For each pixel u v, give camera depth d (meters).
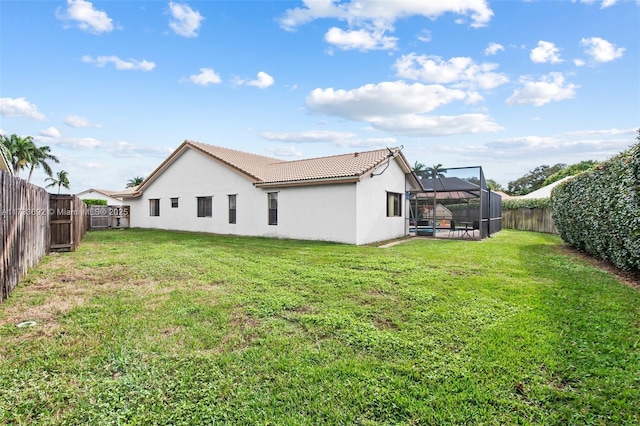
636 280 6.59
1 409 2.54
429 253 10.23
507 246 12.34
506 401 2.60
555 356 3.27
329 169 14.78
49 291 5.82
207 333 3.93
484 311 4.61
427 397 2.66
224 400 2.67
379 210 14.75
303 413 2.51
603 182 8.20
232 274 7.07
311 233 14.34
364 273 7.07
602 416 2.44
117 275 7.08
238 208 17.17
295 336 3.86
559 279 6.56
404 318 4.41
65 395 2.71
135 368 3.13
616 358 3.25
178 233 18.50
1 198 5.07
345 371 3.04
